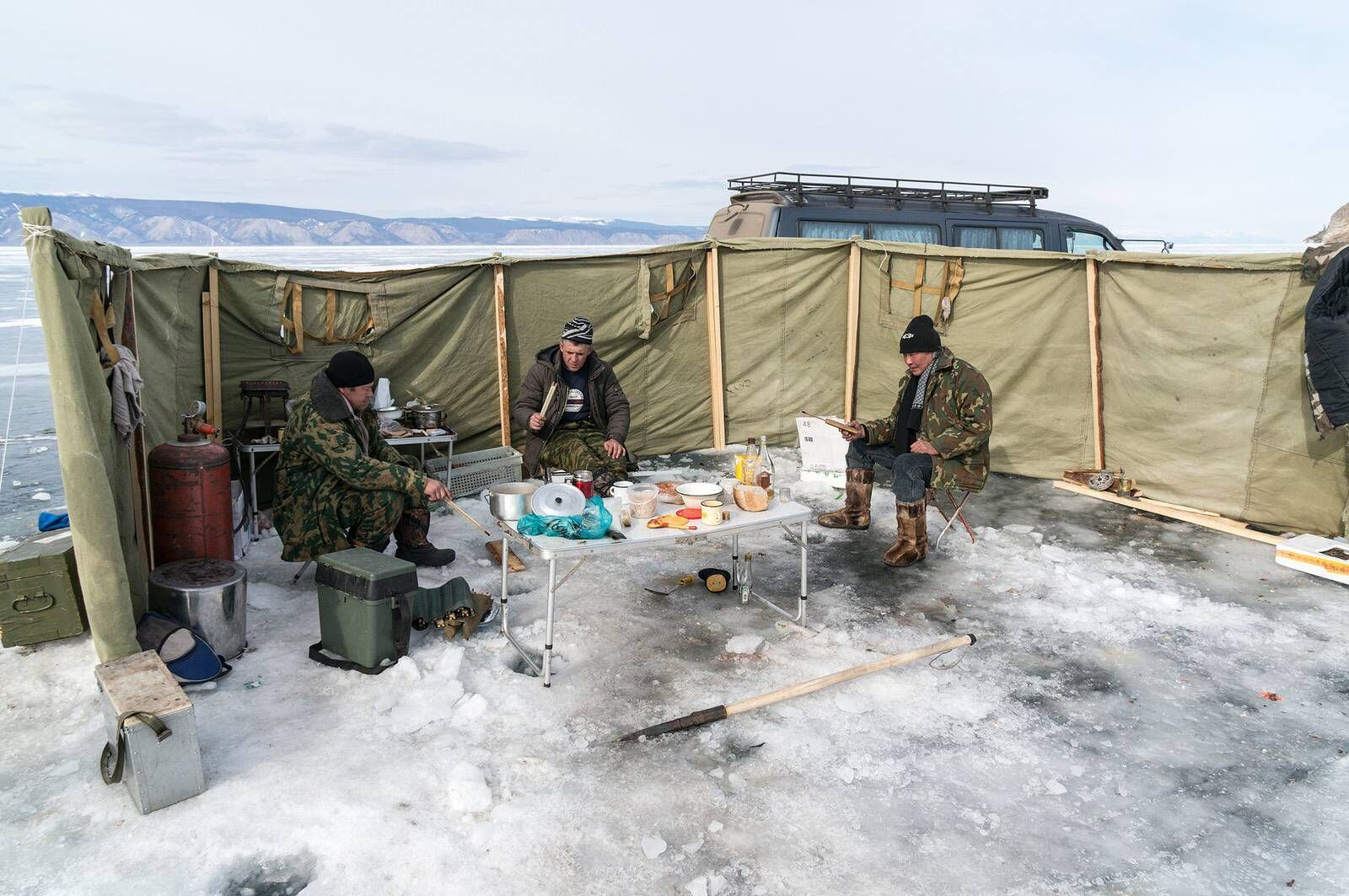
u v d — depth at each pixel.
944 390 5.18
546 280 6.85
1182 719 3.51
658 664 3.88
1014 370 7.23
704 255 7.46
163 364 4.84
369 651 3.62
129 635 3.29
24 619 3.74
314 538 4.48
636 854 2.61
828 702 3.56
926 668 3.87
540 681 3.67
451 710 3.39
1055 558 5.36
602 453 5.82
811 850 2.66
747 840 2.70
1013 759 3.20
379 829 2.67
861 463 5.83
